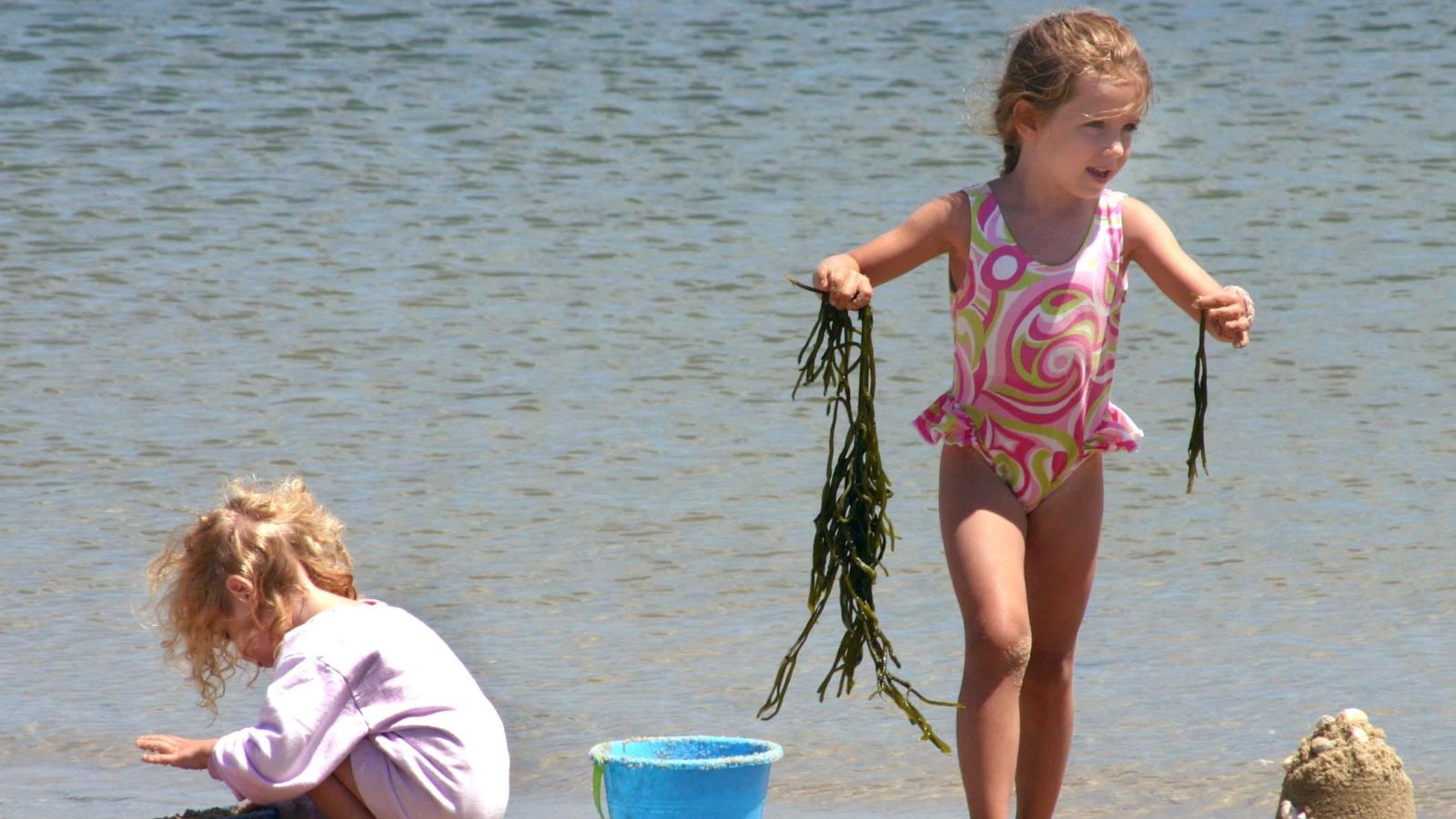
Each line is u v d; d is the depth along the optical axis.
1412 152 47.25
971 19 58.94
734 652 20.33
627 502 26.19
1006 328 11.92
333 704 11.49
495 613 21.70
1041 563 12.34
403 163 46.00
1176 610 21.75
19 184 43.72
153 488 26.78
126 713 18.47
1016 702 11.45
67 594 22.47
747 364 33.06
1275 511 25.86
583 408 30.69
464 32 57.19
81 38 55.53
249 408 30.55
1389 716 17.89
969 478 12.14
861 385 11.98
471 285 37.56
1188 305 12.01
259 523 11.92
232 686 19.33
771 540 24.66
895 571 23.34
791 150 47.25
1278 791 15.89
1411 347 33.88
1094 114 11.59
